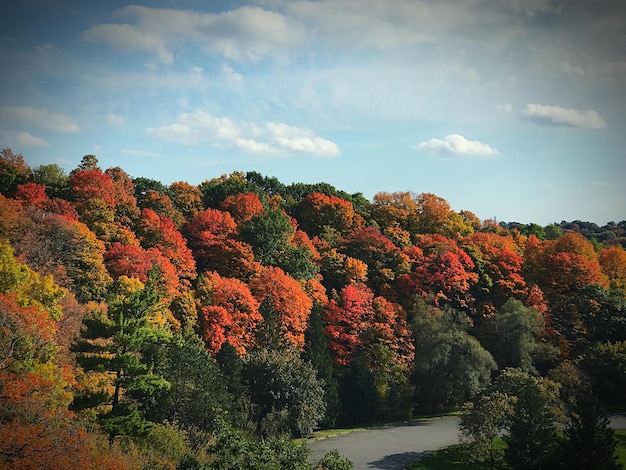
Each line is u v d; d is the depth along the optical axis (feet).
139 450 122.72
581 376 216.95
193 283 258.37
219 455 105.50
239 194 330.75
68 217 236.63
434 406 242.58
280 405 189.16
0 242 144.15
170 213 306.55
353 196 464.24
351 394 224.12
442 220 392.27
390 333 245.45
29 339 108.17
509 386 174.09
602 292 275.80
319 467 113.29
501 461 155.63
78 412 122.93
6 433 81.82
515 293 286.66
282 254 286.66
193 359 155.53
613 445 124.06
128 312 130.62
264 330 218.79
